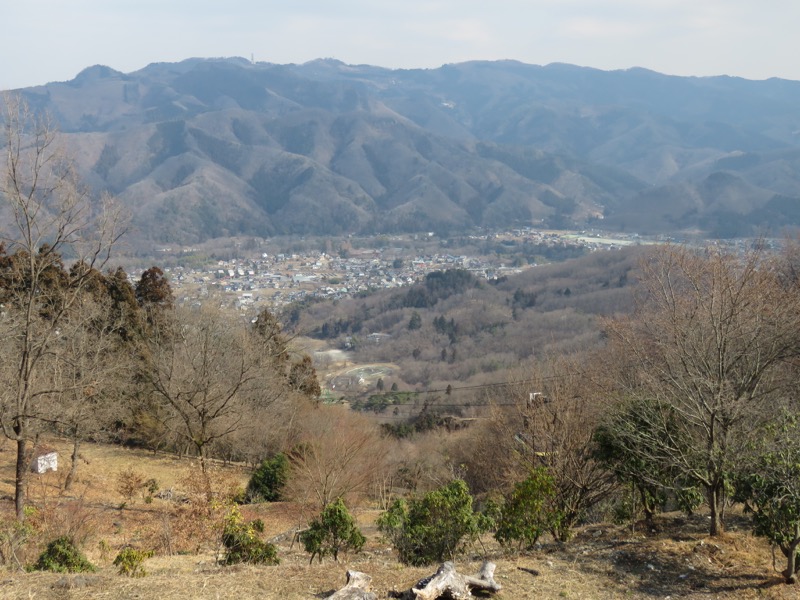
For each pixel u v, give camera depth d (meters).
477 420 33.12
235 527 10.04
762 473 8.53
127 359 24.09
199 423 23.73
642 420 10.50
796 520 8.05
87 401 20.34
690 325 10.77
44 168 15.11
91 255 17.47
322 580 8.03
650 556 9.38
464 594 7.30
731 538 9.95
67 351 20.50
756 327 9.92
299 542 12.62
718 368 10.11
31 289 15.05
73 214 15.87
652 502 11.30
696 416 9.78
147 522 15.70
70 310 22.30
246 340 27.03
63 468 22.44
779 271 18.05
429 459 26.83
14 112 14.34
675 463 9.79
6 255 26.84
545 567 9.04
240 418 22.00
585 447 12.59
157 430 27.03
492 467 20.64
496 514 10.82
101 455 26.12
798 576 8.46
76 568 9.10
